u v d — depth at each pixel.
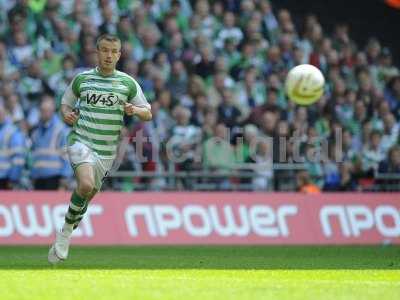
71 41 63.91
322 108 63.75
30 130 59.06
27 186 56.09
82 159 32.47
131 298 22.08
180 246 51.69
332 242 55.72
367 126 62.19
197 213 54.31
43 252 43.84
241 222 54.69
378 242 56.25
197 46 65.19
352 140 63.16
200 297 22.42
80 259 38.53
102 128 32.81
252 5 68.50
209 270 32.44
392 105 69.25
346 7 75.56
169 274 30.27
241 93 64.38
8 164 54.91
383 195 57.12
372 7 75.62
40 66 62.03
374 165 61.12
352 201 56.66
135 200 53.59
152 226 53.44
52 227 52.34
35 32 63.84
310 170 59.06
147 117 33.09
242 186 57.91
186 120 59.19
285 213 55.47
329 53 68.50
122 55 63.16
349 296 23.11
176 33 65.25
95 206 52.84
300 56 67.25
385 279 29.16
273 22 69.00
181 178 57.78
